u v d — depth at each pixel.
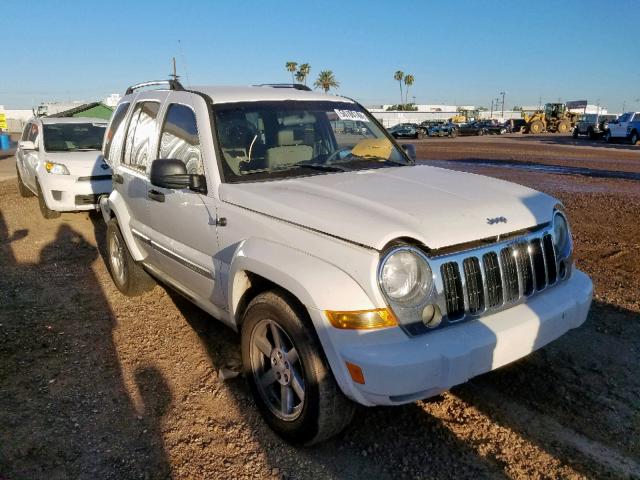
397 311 2.67
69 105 36.00
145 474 2.97
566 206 9.85
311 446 3.18
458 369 2.69
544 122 51.41
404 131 45.81
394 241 2.71
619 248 6.92
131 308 5.31
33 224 9.25
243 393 3.76
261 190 3.43
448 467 2.98
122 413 3.54
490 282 2.96
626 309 4.95
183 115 4.18
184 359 4.25
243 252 3.22
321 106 4.46
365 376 2.61
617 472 2.91
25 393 3.77
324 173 3.84
